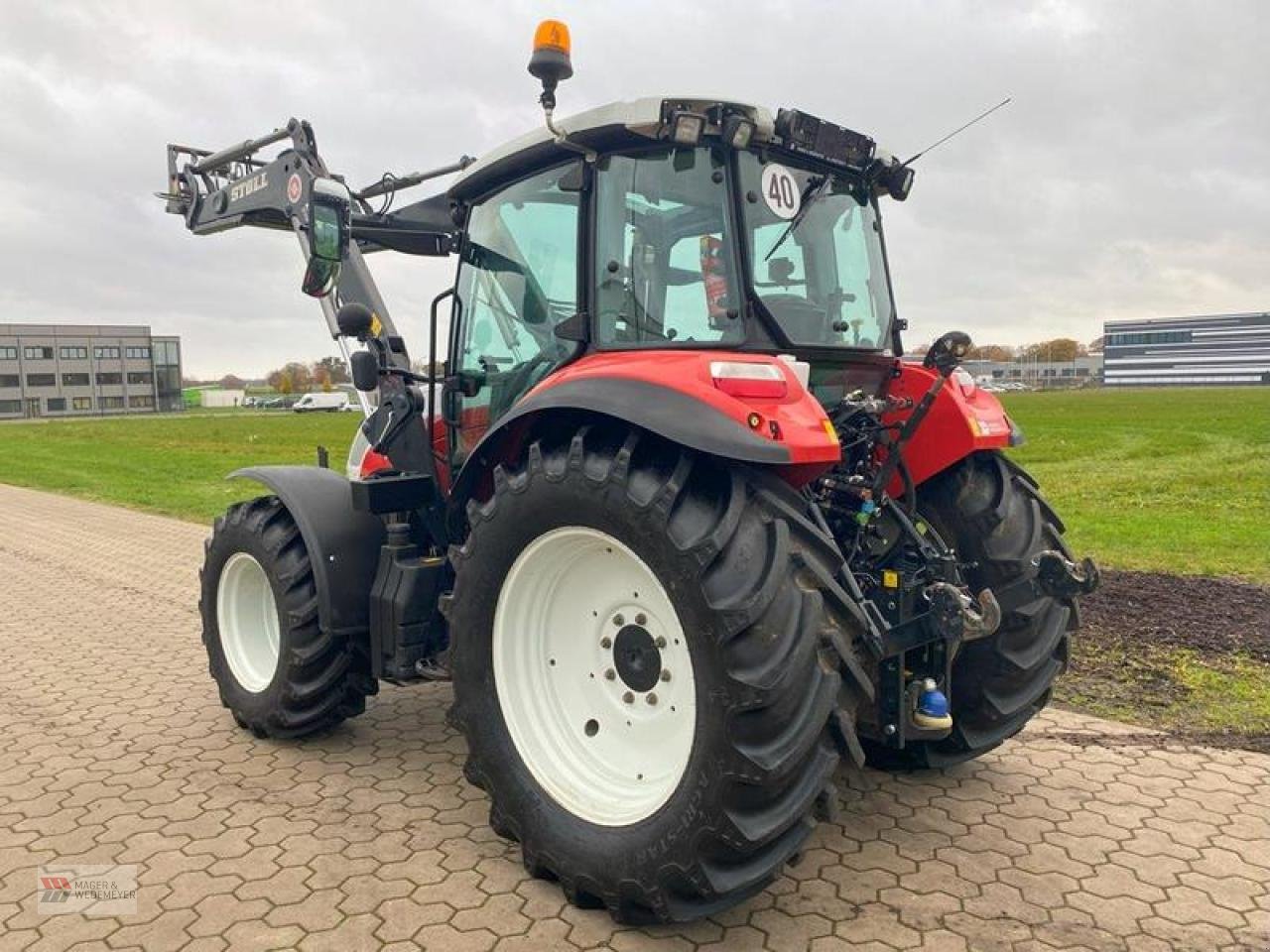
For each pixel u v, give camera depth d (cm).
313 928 283
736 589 261
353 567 411
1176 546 884
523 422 337
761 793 259
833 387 371
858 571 347
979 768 397
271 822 354
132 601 759
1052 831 341
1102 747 418
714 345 318
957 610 294
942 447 379
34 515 1368
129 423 5666
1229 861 318
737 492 275
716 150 320
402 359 469
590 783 307
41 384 9894
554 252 365
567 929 283
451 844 337
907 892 301
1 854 331
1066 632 378
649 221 331
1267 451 2031
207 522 1283
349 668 420
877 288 396
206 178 702
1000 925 281
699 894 268
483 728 322
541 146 352
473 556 323
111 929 283
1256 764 399
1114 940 273
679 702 295
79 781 393
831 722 271
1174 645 562
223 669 458
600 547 305
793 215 341
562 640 328
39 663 573
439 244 497
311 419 5712
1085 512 1132
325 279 454
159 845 336
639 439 292
